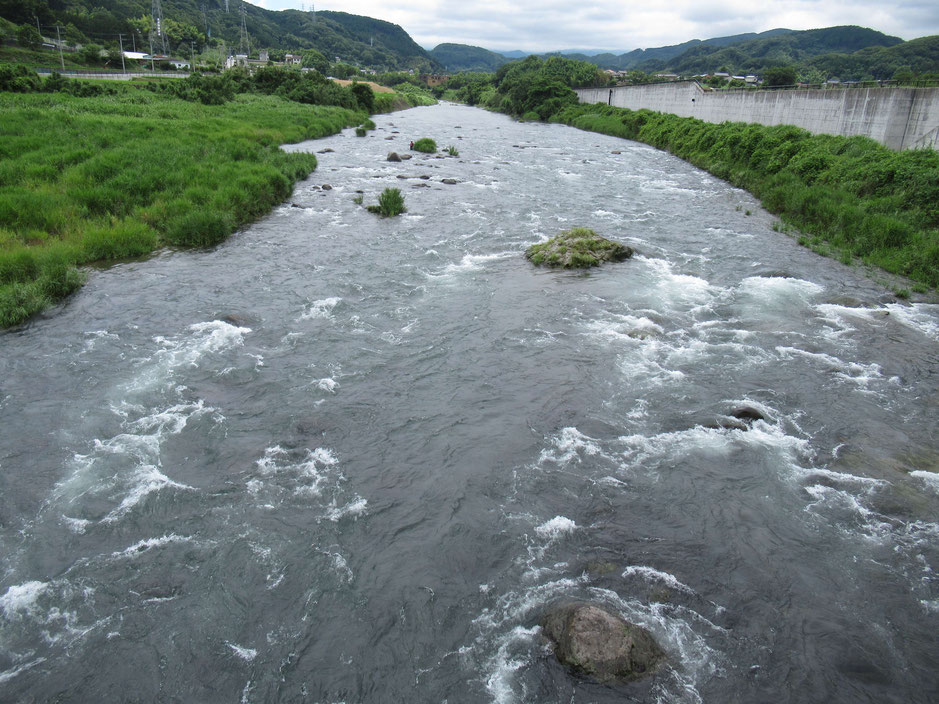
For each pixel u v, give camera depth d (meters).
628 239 23.55
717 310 16.52
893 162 26.39
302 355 13.65
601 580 7.83
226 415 11.34
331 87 81.25
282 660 6.82
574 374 12.91
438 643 7.00
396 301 16.83
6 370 12.72
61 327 14.80
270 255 20.83
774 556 8.23
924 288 18.58
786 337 14.86
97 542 8.41
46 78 55.19
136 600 7.54
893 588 7.74
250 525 8.74
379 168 39.38
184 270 19.08
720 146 43.69
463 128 72.56
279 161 34.06
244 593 7.66
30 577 7.84
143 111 45.81
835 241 23.11
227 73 80.31
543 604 7.48
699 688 6.43
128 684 6.54
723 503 9.20
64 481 9.54
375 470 9.94
